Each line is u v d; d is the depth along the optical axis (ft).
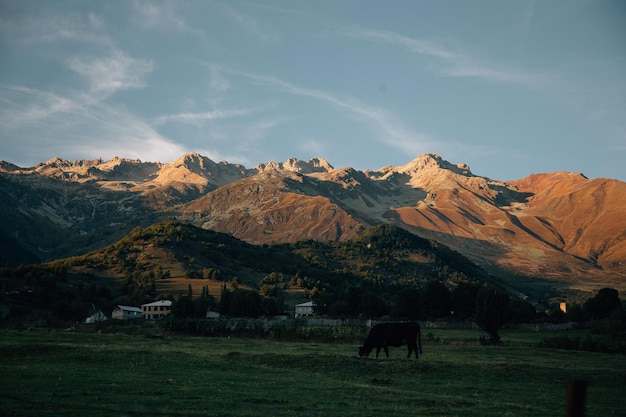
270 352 174.70
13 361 140.46
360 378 136.05
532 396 121.29
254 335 257.96
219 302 636.89
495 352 210.59
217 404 95.04
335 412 92.02
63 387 105.19
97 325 311.06
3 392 99.66
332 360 152.15
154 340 218.59
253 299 560.20
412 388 124.88
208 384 114.93
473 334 348.59
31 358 144.05
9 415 83.25
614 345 243.60
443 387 127.75
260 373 133.59
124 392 102.78
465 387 128.77
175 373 128.26
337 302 579.48
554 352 215.92
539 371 151.12
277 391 110.22
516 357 194.08
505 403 110.01
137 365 137.90
